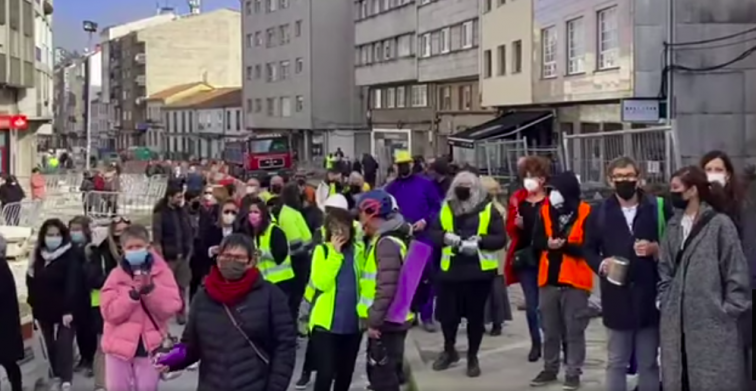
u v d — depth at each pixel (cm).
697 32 2606
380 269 793
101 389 985
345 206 838
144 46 11956
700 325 627
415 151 6231
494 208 946
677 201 647
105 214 3059
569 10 3122
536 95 3475
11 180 2691
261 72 8794
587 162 1839
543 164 952
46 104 5134
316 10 7719
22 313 1338
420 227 1050
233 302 600
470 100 5350
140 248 802
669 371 645
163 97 11431
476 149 3250
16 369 952
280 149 5775
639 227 725
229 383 593
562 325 879
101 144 14238
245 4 9138
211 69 12100
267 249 1127
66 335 1018
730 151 2608
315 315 803
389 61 6481
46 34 5156
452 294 955
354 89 7744
